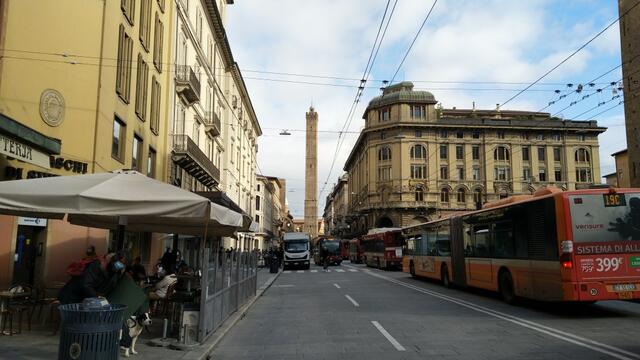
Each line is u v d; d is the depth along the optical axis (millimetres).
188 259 31391
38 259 14102
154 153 24656
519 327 10523
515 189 74625
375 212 77875
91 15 16188
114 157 18219
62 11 15055
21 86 13625
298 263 44688
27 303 9789
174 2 27500
